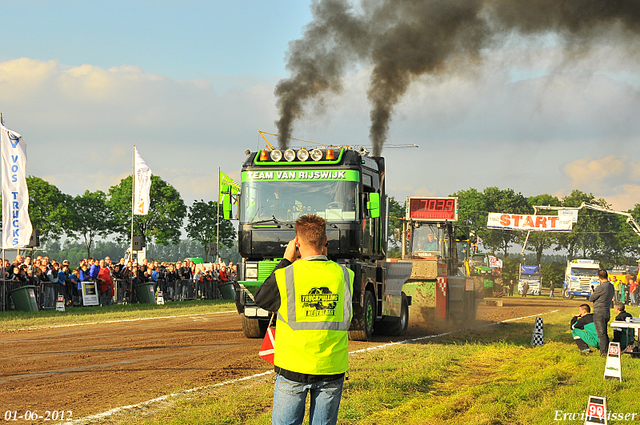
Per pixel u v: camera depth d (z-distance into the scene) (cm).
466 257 2375
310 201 1174
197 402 688
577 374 941
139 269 2414
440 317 1736
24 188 1914
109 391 750
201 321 1745
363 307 1230
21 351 1088
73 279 2083
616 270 5509
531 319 2141
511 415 677
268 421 593
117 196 8069
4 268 1866
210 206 8844
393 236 2183
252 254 1178
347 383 786
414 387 800
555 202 9956
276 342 395
